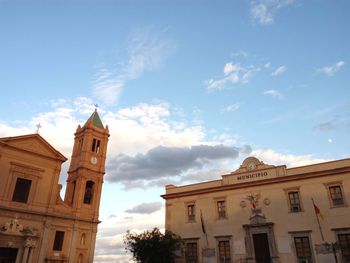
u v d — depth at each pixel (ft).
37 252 124.06
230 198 125.70
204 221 127.54
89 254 142.61
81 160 156.56
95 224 149.69
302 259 103.40
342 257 97.60
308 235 104.94
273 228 111.86
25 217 124.67
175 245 122.93
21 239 121.19
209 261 119.96
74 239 138.10
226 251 118.62
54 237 132.16
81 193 149.79
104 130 172.55
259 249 112.78
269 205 115.96
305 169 114.32
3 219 118.83
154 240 118.32
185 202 136.05
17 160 129.90
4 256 116.37
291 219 109.91
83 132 167.43
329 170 108.58
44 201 133.08
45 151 140.46
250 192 122.01
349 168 105.50
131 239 122.62
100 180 159.53
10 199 123.34
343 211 102.22
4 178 123.95
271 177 119.44
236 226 119.75
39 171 135.54
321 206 106.42
